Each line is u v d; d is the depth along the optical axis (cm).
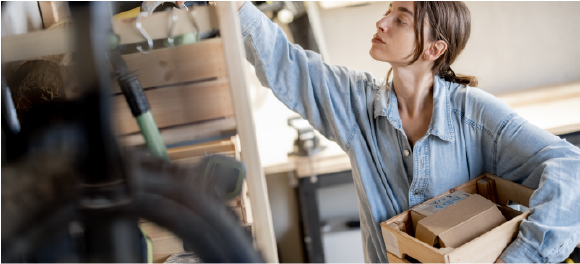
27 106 62
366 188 120
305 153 207
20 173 37
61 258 37
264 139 236
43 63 65
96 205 35
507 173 117
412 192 117
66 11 49
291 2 192
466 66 242
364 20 230
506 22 234
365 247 135
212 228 37
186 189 37
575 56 239
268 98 248
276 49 119
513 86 245
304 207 210
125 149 36
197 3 80
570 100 229
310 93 120
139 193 36
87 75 32
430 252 91
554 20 233
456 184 119
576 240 103
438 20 105
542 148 107
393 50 109
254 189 48
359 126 124
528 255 96
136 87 43
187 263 67
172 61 60
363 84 123
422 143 113
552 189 100
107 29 33
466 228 97
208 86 62
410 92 117
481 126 114
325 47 233
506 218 114
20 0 80
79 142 34
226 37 46
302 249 267
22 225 36
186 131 63
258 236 48
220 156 53
